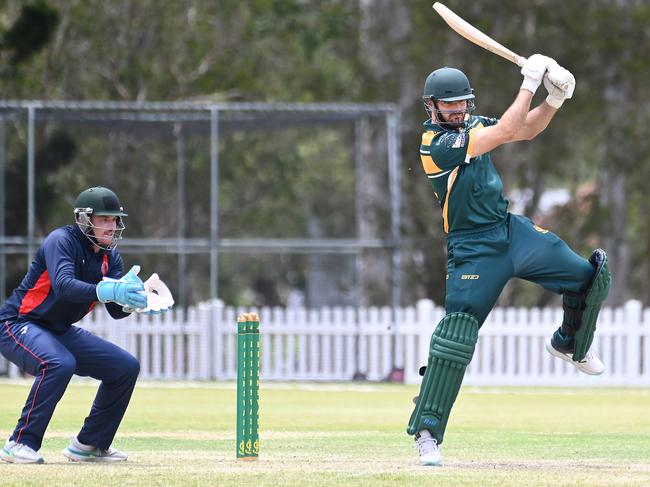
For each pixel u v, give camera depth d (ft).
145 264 372.99
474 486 85.92
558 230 392.47
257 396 103.65
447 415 100.94
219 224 444.96
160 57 374.84
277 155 424.87
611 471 96.27
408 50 357.00
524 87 98.17
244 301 628.28
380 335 252.42
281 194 443.73
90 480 89.04
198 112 281.13
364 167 368.48
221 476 91.30
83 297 99.25
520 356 246.47
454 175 99.71
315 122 287.48
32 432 101.55
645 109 385.70
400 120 357.41
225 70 380.37
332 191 482.69
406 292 369.30
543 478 90.48
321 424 152.05
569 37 355.36
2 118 275.18
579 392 225.56
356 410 177.47
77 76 367.25
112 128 291.17
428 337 248.52
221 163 406.82
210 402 189.06
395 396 209.87
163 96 372.79
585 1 358.02
